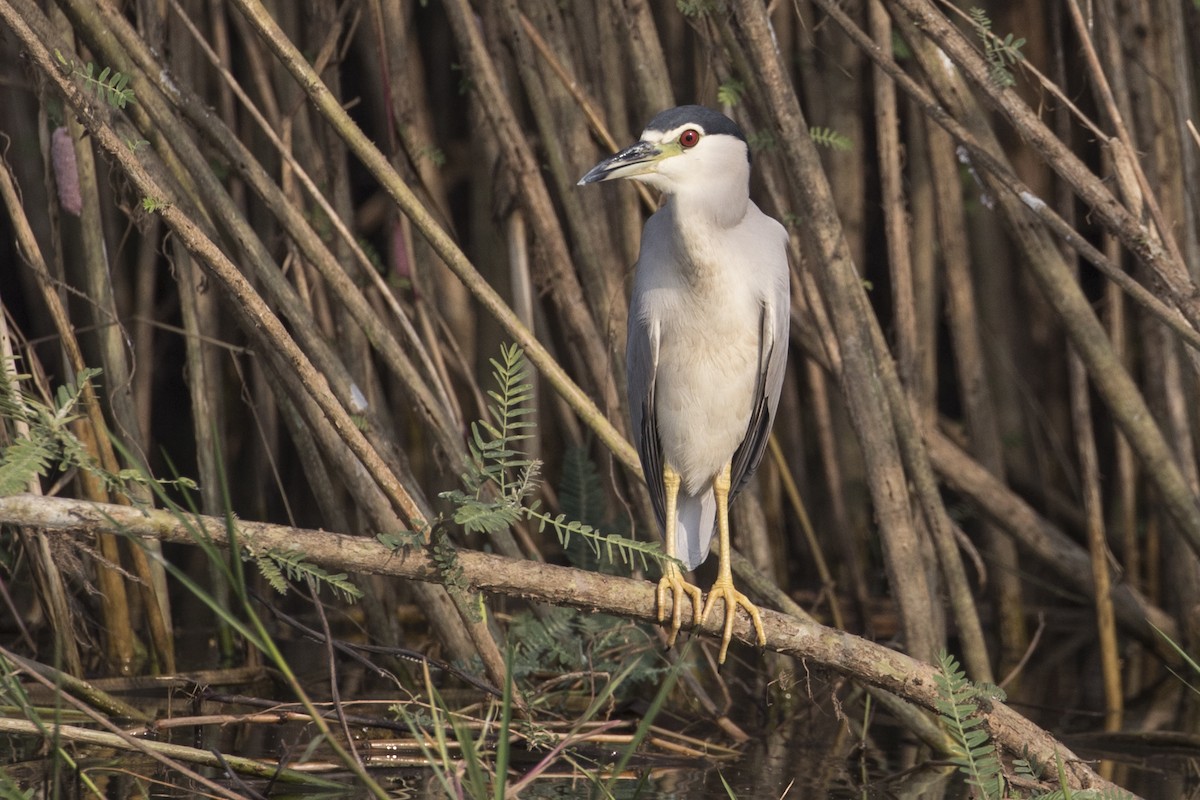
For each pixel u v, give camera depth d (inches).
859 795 287.3
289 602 469.1
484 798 205.3
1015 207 353.7
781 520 476.1
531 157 352.5
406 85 384.5
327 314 382.6
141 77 294.5
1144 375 476.4
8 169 317.4
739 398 309.6
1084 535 521.0
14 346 348.2
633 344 316.2
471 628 294.7
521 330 287.0
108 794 261.0
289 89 390.0
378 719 298.4
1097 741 341.1
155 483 215.3
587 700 359.9
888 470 319.3
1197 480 389.4
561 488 385.7
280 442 540.7
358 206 606.2
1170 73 373.1
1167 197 374.6
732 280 298.5
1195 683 404.2
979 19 294.8
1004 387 534.3
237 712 332.5
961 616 354.9
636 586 257.0
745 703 378.6
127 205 333.7
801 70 469.1
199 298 412.5
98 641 384.2
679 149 292.0
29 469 216.2
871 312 333.7
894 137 360.5
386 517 313.7
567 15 380.5
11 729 255.1
